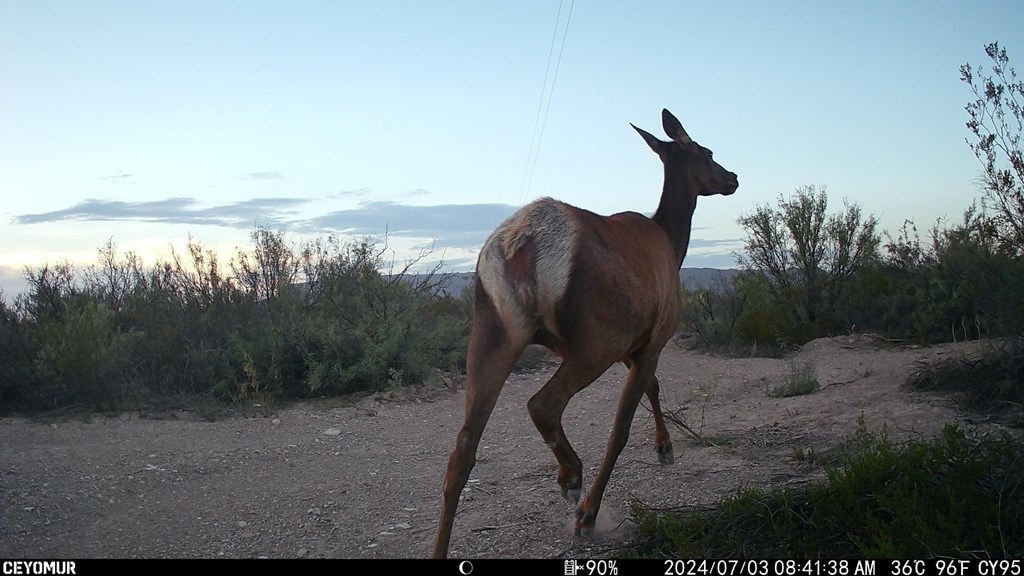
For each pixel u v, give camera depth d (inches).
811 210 555.2
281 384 403.9
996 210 334.0
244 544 215.9
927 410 296.0
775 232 566.6
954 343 439.5
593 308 180.9
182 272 502.6
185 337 420.2
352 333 423.2
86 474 268.7
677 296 221.3
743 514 189.5
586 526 204.4
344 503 247.6
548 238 180.2
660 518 200.8
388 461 295.4
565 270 177.6
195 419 354.6
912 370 358.3
